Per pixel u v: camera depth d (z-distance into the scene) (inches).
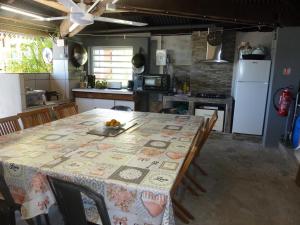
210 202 96.5
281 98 156.1
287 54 154.8
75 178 55.1
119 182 52.4
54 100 191.8
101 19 97.8
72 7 77.9
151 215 50.3
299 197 101.3
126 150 73.4
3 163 62.4
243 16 137.6
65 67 200.7
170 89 206.7
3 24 152.3
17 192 62.7
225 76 197.6
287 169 130.0
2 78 159.6
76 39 214.2
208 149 160.9
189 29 191.2
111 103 204.1
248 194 103.1
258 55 168.4
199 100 185.3
